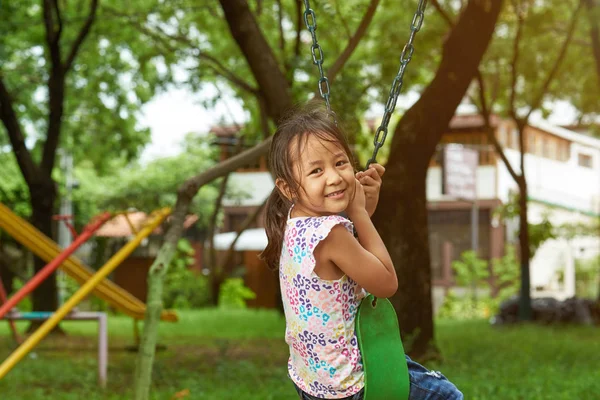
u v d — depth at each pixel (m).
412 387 3.01
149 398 7.13
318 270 2.87
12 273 24.67
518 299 17.89
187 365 9.87
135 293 27.27
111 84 16.48
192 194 7.14
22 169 13.29
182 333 14.73
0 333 14.71
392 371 2.89
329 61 14.45
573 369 8.92
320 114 2.93
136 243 7.86
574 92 19.27
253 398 7.05
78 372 9.10
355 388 2.86
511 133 29.12
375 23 13.90
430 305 9.82
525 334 14.27
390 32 13.52
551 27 16.61
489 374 8.53
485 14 9.47
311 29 3.25
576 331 15.38
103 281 9.41
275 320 17.80
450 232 28.91
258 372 8.85
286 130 2.89
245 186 29.34
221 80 16.92
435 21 13.91
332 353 2.87
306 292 2.88
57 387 8.13
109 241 27.91
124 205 26.66
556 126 33.16
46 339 13.16
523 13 15.52
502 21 16.78
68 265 8.90
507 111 19.34
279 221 3.03
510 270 25.94
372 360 2.86
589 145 34.53
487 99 20.77
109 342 12.84
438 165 29.17
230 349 11.67
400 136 9.72
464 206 28.66
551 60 18.23
